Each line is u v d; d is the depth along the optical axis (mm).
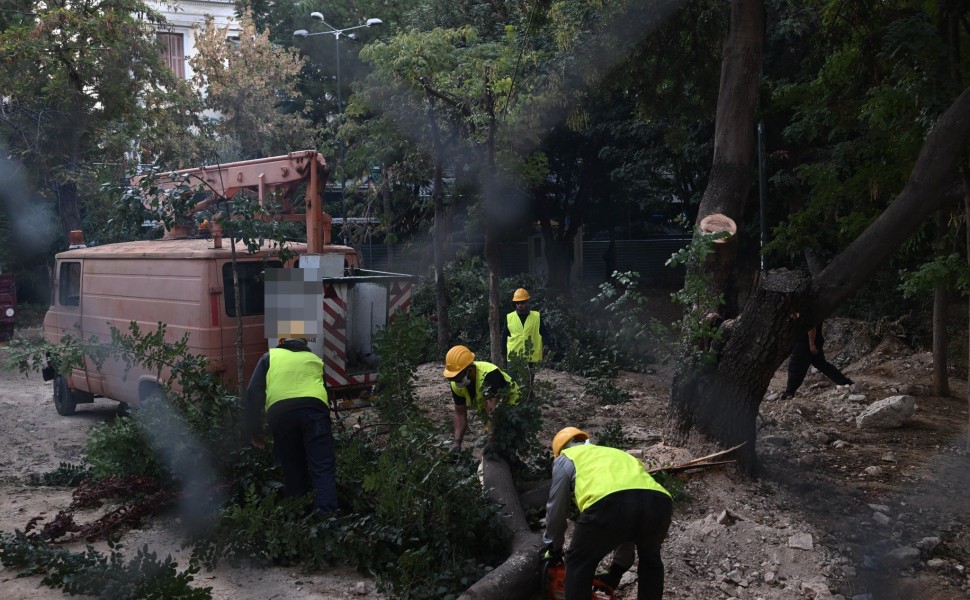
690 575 5922
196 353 8602
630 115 22297
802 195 18672
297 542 5527
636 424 10234
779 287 7812
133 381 9555
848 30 9773
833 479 8305
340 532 5531
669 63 12242
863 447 9789
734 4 8688
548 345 15555
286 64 24594
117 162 20375
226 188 9922
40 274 25375
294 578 5414
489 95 12211
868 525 6906
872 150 10125
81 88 20000
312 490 6043
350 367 8562
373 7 27234
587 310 19078
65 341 7020
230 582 5301
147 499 6305
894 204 7613
